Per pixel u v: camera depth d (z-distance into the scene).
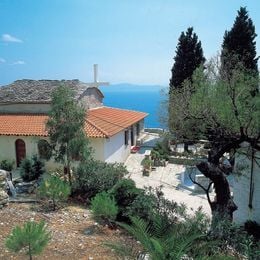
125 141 31.56
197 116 13.41
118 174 16.08
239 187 17.00
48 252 8.62
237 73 12.67
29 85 33.16
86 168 16.00
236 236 8.18
